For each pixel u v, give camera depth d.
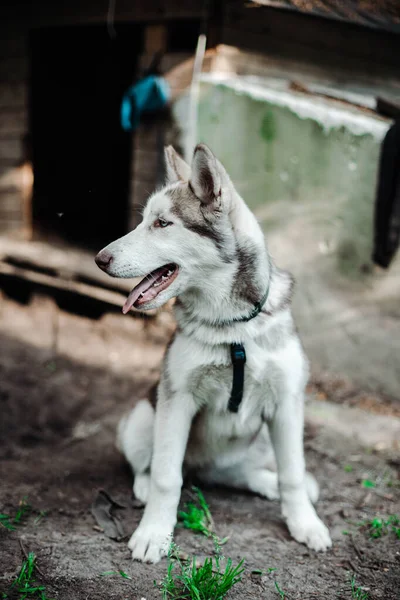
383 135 4.55
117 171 7.39
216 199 2.46
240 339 2.59
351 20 5.23
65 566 2.40
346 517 3.04
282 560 2.57
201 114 5.20
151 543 2.51
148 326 5.82
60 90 7.26
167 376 2.69
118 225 7.00
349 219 4.80
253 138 5.07
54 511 2.97
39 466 3.58
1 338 5.90
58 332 6.07
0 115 7.02
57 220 6.87
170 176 2.93
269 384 2.70
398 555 2.68
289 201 5.05
